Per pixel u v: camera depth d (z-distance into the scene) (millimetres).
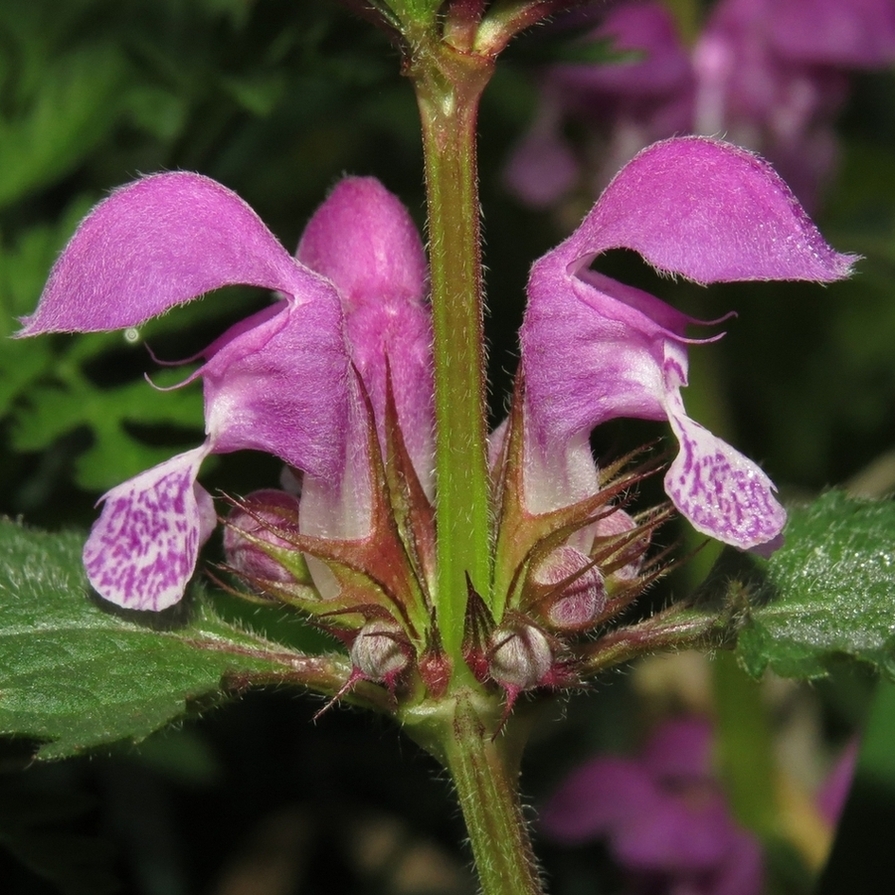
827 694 321
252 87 285
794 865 302
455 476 230
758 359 379
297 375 230
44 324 230
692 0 335
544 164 348
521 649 228
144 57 295
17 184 293
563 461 232
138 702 229
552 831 325
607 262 327
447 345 229
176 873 339
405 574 232
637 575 236
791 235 227
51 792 251
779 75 338
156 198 230
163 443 291
